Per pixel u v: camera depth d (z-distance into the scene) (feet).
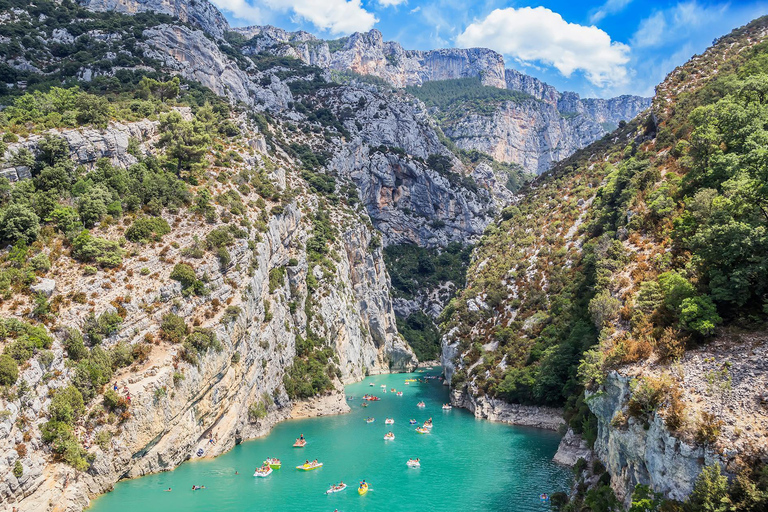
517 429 318.65
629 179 322.55
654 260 223.92
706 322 151.53
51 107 312.29
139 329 233.55
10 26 470.80
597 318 229.66
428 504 204.64
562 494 198.49
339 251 508.12
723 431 124.36
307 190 526.98
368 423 336.49
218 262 282.56
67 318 212.64
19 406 176.96
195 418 246.47
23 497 167.53
